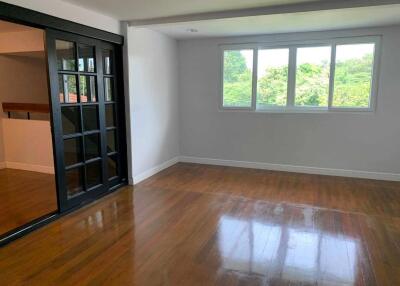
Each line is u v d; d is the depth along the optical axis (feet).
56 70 10.96
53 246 9.40
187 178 16.69
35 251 9.10
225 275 7.98
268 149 18.31
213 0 11.18
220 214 11.86
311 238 9.93
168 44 18.12
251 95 18.31
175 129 19.81
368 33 15.43
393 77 15.35
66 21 11.08
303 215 11.75
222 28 15.58
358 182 15.89
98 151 13.47
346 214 11.83
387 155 16.06
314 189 14.83
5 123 17.61
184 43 19.04
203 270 8.20
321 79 16.85
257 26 15.06
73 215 11.73
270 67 17.72
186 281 7.73
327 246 9.43
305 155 17.57
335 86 16.61
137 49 15.11
